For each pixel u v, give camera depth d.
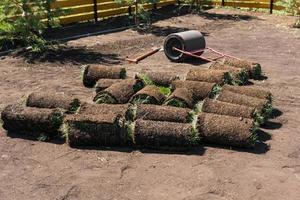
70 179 3.06
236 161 3.28
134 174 3.12
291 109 4.26
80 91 4.63
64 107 3.79
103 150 3.44
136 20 8.21
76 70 5.36
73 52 6.16
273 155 3.38
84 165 3.23
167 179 3.06
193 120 3.61
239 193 2.91
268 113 3.95
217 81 4.40
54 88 4.71
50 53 6.07
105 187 2.97
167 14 9.48
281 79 5.14
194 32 5.80
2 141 3.57
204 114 3.56
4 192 2.92
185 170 3.16
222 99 3.96
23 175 3.11
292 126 3.89
